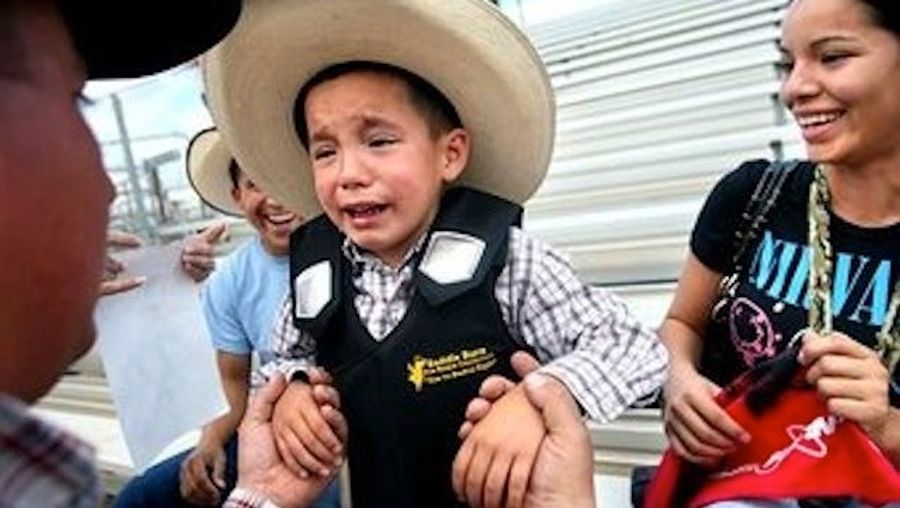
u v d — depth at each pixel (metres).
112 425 2.23
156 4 0.43
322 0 0.82
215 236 1.04
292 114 0.96
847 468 0.82
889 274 0.94
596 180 2.26
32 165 0.33
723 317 1.11
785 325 1.01
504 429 0.74
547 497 0.71
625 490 1.47
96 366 2.15
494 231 0.89
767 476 0.85
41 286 0.33
